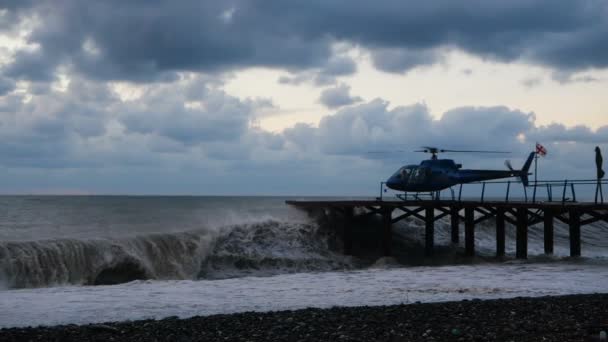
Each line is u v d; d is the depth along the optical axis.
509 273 19.77
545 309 12.09
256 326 10.53
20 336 9.79
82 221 34.44
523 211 28.09
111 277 22.08
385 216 30.78
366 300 14.33
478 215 59.06
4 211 45.19
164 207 61.25
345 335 9.84
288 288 16.28
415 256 31.12
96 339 9.66
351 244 31.94
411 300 14.32
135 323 10.87
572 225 26.44
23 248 19.50
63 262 20.31
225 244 29.03
